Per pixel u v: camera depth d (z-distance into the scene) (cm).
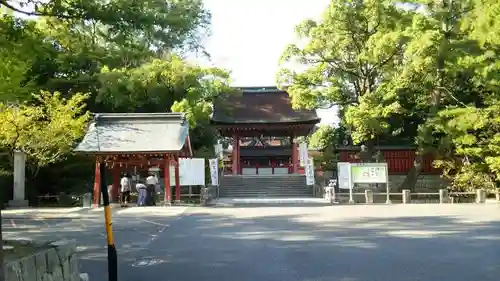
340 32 3441
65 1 772
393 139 4419
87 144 2786
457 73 3281
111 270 786
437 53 3056
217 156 4256
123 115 3023
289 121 4544
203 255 1210
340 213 2227
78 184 3588
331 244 1330
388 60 3503
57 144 2975
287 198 3575
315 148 5094
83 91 3659
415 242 1346
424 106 3675
